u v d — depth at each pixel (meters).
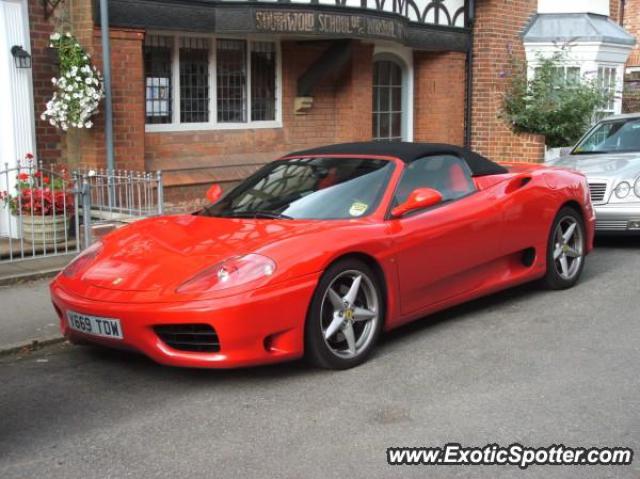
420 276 5.38
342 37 11.27
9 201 8.18
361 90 12.93
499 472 3.51
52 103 8.87
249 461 3.66
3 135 8.65
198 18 10.17
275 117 12.13
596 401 4.32
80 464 3.67
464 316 6.12
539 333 5.63
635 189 8.55
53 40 8.96
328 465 3.60
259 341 4.48
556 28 16.08
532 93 14.98
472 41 15.30
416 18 13.92
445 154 6.00
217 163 11.17
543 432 3.93
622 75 17.02
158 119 10.62
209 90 11.15
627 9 21.67
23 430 4.10
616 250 8.87
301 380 4.73
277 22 10.50
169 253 4.90
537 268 6.50
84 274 4.97
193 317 4.35
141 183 9.95
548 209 6.51
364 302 5.07
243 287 4.43
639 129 9.81
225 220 5.39
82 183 8.66
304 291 4.59
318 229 4.93
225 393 4.55
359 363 4.98
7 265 7.66
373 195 5.40
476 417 4.12
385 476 3.49
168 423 4.14
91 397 4.56
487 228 5.89
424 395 4.45
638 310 6.24
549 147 15.20
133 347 4.57
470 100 15.42
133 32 9.61
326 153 6.07
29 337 5.62
